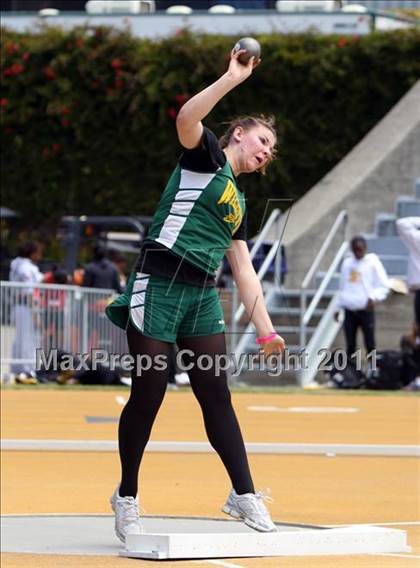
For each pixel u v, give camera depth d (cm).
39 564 1167
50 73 6906
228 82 1209
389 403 3559
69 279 5300
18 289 4334
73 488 1881
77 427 2786
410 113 5703
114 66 6825
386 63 6575
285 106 6681
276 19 6888
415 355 4103
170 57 6788
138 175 6994
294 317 4422
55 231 7175
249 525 1282
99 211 7075
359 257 4031
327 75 6638
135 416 1280
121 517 1298
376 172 5241
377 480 1969
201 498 1759
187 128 1217
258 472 2069
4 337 4338
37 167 7075
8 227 7194
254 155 1280
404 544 1252
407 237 2039
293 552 1209
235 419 1293
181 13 7056
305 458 2297
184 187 1245
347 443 2459
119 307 1282
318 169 6681
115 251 5697
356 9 6800
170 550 1180
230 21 6975
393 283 4044
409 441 2514
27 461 2225
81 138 6950
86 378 4234
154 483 1928
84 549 1297
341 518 1555
